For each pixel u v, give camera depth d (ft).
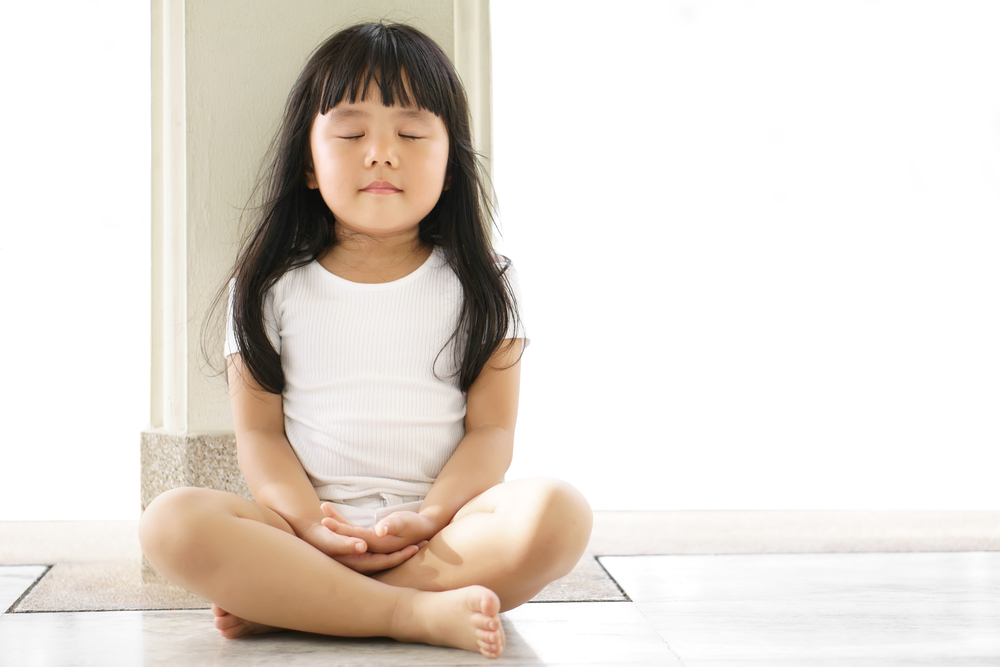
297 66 5.10
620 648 3.68
